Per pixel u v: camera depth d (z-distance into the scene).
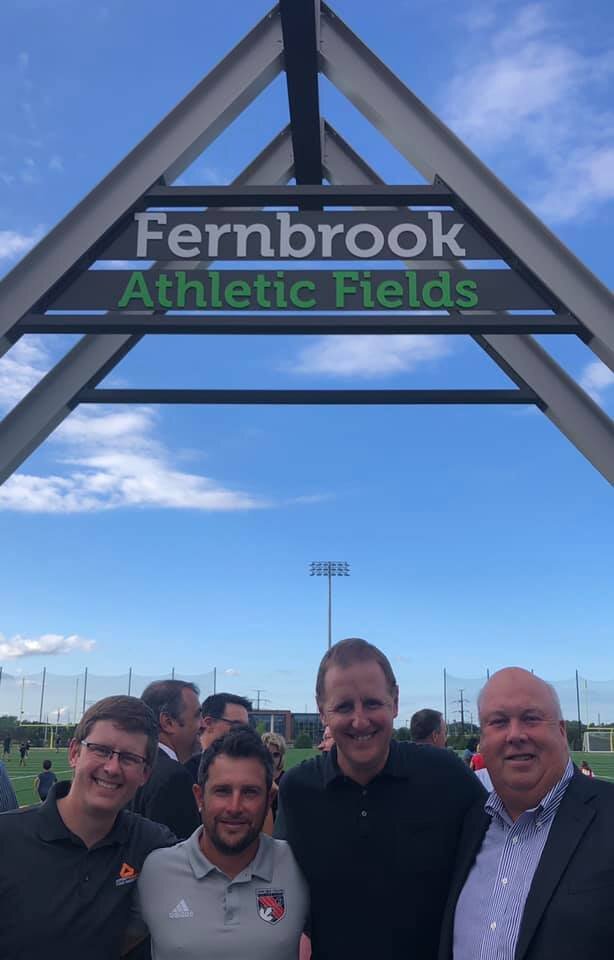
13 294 2.77
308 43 2.90
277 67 3.06
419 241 2.82
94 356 3.08
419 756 1.76
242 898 1.52
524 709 1.48
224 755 1.53
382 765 1.69
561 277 2.73
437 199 2.86
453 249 2.82
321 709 1.72
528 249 2.76
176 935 1.48
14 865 1.48
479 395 3.00
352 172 3.52
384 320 2.72
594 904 1.31
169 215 2.85
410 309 2.75
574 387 2.99
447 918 1.54
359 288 2.76
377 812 1.67
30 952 1.43
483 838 1.56
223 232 2.82
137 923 1.58
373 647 1.72
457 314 2.79
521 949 1.34
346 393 2.99
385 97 3.00
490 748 1.50
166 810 2.15
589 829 1.39
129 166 2.91
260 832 1.58
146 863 1.57
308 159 3.51
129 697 1.63
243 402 3.01
